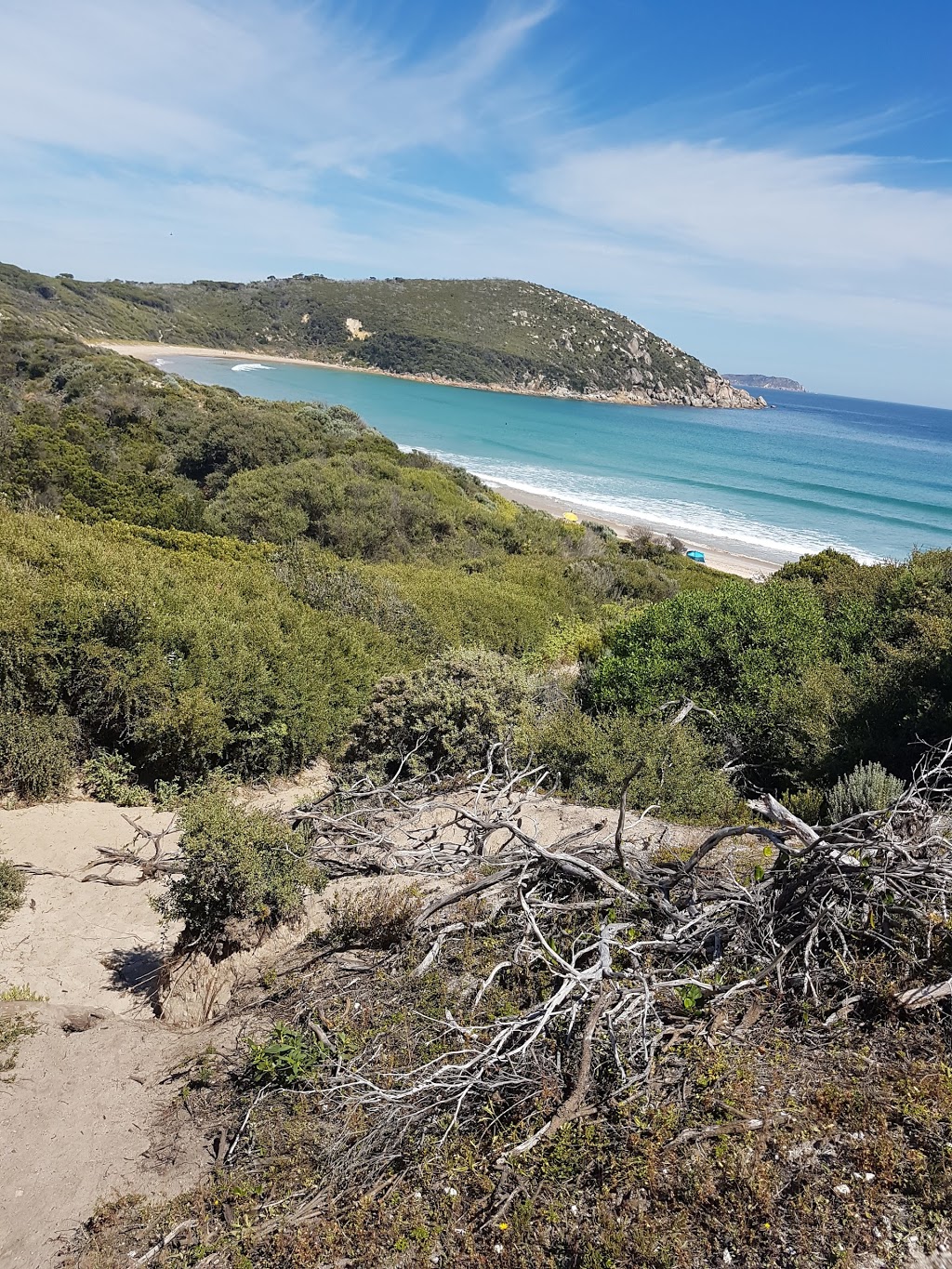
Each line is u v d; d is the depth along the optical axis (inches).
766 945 138.4
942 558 455.2
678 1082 112.2
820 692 305.7
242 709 312.8
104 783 278.7
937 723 260.4
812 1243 87.8
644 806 248.1
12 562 330.6
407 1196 102.8
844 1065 112.6
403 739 295.4
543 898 166.4
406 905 165.9
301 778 331.3
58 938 192.5
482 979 144.6
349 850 215.9
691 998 127.2
